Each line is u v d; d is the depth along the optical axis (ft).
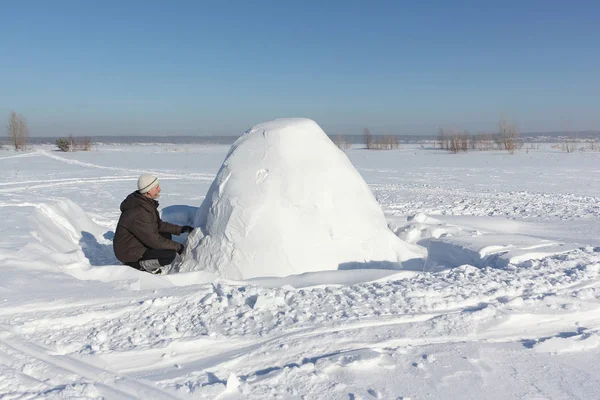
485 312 12.50
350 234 18.08
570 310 12.92
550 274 15.94
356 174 20.06
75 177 64.49
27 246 17.10
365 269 16.67
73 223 26.55
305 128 19.44
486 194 46.62
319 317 12.05
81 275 15.42
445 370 9.82
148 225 18.19
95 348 10.28
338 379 9.36
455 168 80.12
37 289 13.34
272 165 18.16
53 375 9.14
